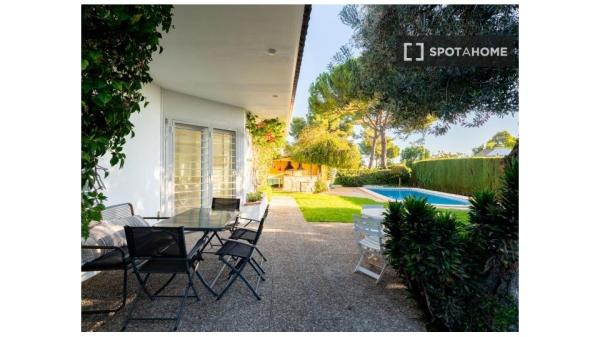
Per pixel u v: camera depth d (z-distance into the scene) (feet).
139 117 16.66
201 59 14.24
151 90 17.87
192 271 11.19
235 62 14.62
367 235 11.55
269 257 14.21
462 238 8.41
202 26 11.01
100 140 6.75
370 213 14.84
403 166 63.10
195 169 21.47
